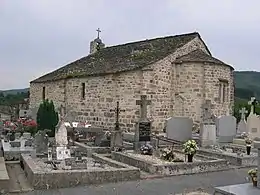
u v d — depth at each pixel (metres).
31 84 36.72
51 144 16.16
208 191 9.92
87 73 27.17
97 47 37.03
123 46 31.09
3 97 53.25
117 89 24.75
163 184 10.73
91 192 9.59
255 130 20.05
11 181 10.64
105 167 12.02
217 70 24.86
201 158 14.86
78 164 11.36
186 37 26.98
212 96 24.45
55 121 20.16
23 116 29.17
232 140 20.19
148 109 23.38
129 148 16.69
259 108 32.12
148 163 12.47
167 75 24.72
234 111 30.09
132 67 23.89
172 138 18.77
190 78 24.47
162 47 26.83
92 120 26.70
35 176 9.88
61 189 9.88
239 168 13.69
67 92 29.83
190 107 24.45
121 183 10.73
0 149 14.97
